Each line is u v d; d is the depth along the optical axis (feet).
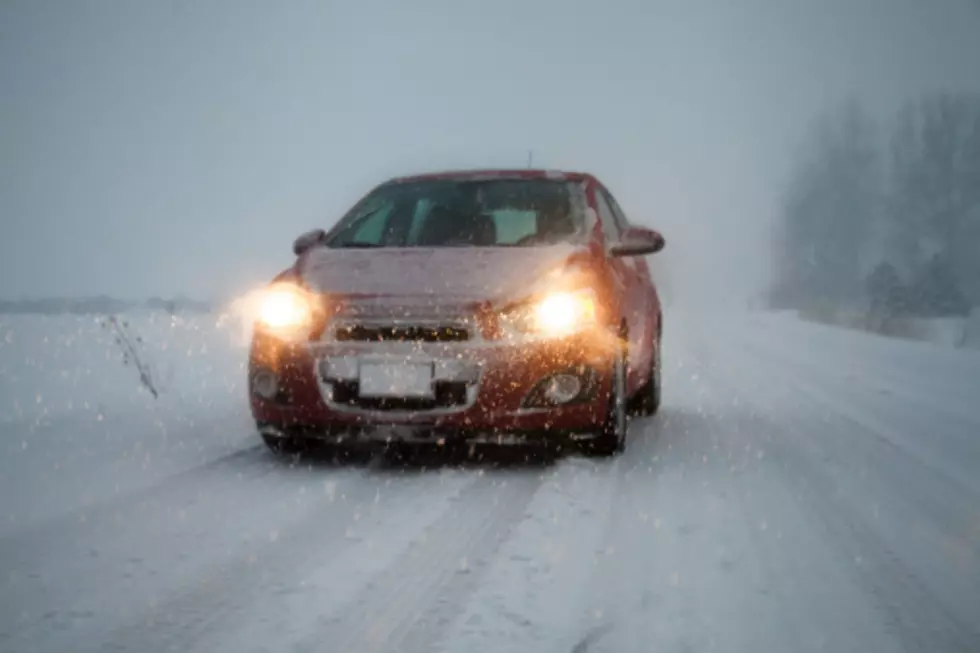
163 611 7.61
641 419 19.04
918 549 9.72
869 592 8.31
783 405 21.53
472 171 18.74
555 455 14.62
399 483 12.58
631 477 13.08
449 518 10.69
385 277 14.01
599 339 13.56
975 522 10.90
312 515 10.82
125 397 21.72
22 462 13.83
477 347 12.98
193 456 14.43
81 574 8.58
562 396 13.28
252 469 13.46
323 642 6.96
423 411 12.96
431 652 6.77
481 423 13.00
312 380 13.23
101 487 12.20
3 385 23.40
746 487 12.51
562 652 6.81
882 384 27.30
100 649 6.82
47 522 10.41
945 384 27.78
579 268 14.26
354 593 8.06
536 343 13.12
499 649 6.84
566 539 9.84
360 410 13.08
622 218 21.11
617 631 7.25
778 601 8.03
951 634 7.34
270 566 8.84
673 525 10.46
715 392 24.11
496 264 14.28
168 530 10.12
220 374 27.40
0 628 7.23
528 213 16.80
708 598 8.06
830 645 7.07
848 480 13.10
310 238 17.11
